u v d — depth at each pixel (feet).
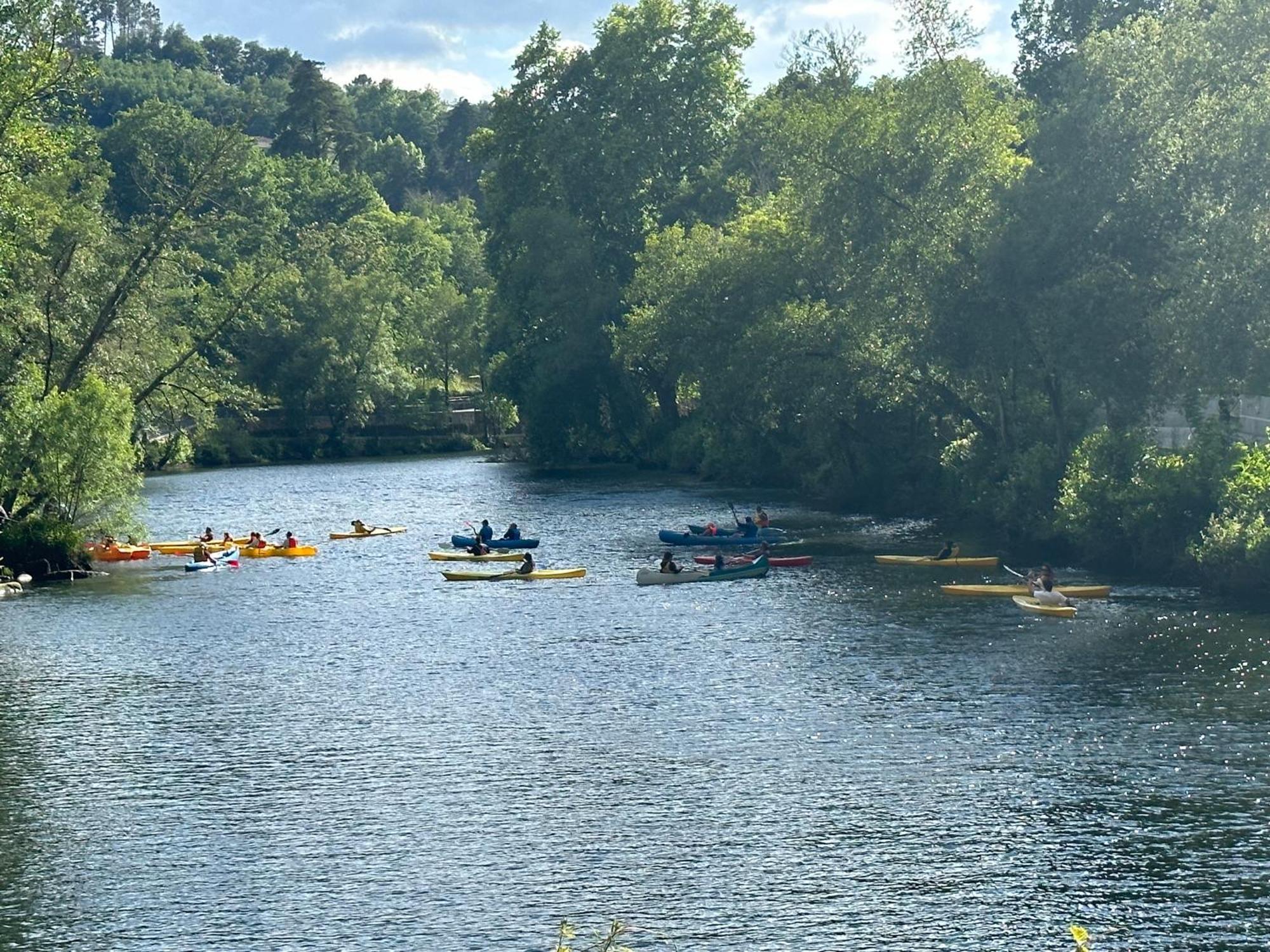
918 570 179.83
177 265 247.50
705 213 358.43
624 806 93.81
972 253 200.95
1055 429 209.05
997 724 108.99
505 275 372.17
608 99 363.76
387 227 610.24
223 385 285.84
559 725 112.47
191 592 179.32
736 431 305.73
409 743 108.78
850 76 253.03
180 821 93.09
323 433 436.35
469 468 371.76
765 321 257.14
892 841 86.69
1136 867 81.87
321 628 153.48
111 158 499.51
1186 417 195.11
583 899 79.87
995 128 208.54
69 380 225.97
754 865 83.82
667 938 75.00
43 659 139.74
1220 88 185.37
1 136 198.18
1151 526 169.58
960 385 227.20
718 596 166.40
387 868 84.64
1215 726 106.42
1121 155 184.34
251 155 538.47
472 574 185.06
